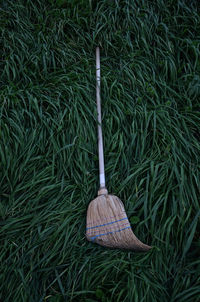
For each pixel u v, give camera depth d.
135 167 2.01
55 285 1.90
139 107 2.11
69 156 2.03
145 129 2.05
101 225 1.92
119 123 2.08
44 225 1.97
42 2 2.29
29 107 2.08
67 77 2.16
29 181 2.01
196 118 2.09
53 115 2.11
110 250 1.94
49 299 1.86
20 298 1.85
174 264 1.89
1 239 1.93
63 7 2.29
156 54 2.22
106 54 2.25
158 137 2.05
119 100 2.13
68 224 1.95
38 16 2.25
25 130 2.08
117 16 2.27
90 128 2.09
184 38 2.25
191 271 1.86
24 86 2.16
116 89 2.16
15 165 2.02
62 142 2.07
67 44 2.24
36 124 2.07
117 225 1.90
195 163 1.99
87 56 2.24
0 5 2.24
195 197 1.91
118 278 1.90
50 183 2.02
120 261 1.89
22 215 1.97
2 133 2.01
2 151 2.00
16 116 2.05
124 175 2.04
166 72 2.18
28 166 2.03
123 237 1.88
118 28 2.26
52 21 2.26
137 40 2.23
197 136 2.10
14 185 2.01
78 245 1.96
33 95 2.14
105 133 2.10
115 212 1.91
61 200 2.01
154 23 2.25
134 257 1.92
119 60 2.22
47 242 1.93
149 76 2.19
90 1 2.26
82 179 2.03
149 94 2.14
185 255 1.90
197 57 2.16
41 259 1.90
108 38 2.25
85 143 2.07
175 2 2.29
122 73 2.18
